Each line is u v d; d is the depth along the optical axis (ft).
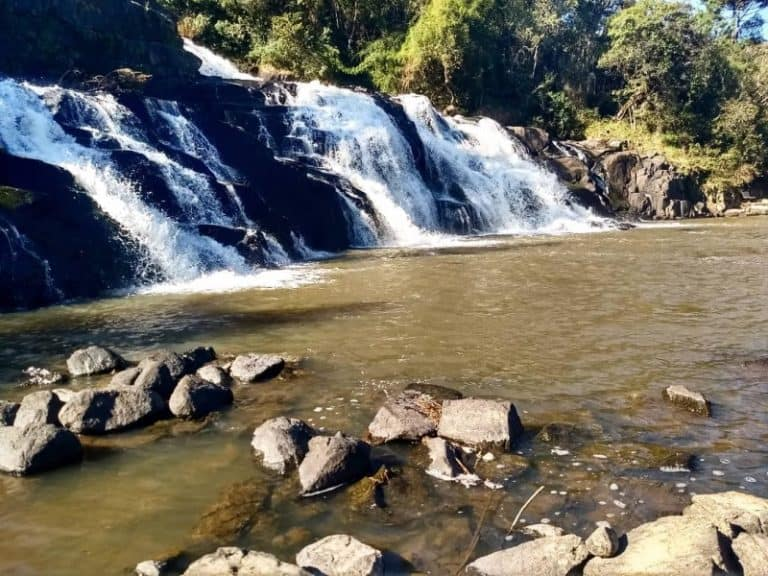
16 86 64.75
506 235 96.58
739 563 15.16
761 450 21.83
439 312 41.98
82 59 88.43
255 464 21.22
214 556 14.87
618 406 25.79
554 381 28.76
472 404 23.35
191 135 78.43
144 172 62.34
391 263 65.26
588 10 220.23
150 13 99.14
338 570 15.06
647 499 18.69
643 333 36.35
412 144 109.19
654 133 178.50
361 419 24.84
